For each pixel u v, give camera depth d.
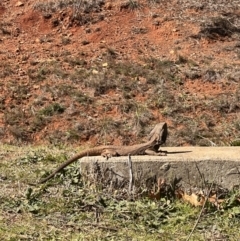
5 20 17.94
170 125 14.30
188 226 6.74
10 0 18.66
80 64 16.28
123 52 16.61
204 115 14.58
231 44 16.92
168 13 17.88
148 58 16.30
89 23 17.67
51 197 7.50
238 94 15.13
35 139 14.23
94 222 6.79
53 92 15.37
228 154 7.92
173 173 7.59
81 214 6.95
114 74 15.83
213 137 13.89
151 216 6.95
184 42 16.92
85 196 7.45
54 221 6.84
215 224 6.82
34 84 15.73
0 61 16.44
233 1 18.56
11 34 17.52
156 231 6.62
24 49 16.92
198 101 14.96
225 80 15.62
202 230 6.67
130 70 15.91
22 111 14.95
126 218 6.94
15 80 15.84
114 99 15.13
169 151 8.37
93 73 15.87
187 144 13.71
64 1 18.16
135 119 14.37
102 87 15.48
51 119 14.66
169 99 15.01
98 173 7.75
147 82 15.59
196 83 15.60
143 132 14.05
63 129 14.40
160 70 15.86
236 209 7.05
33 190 7.72
